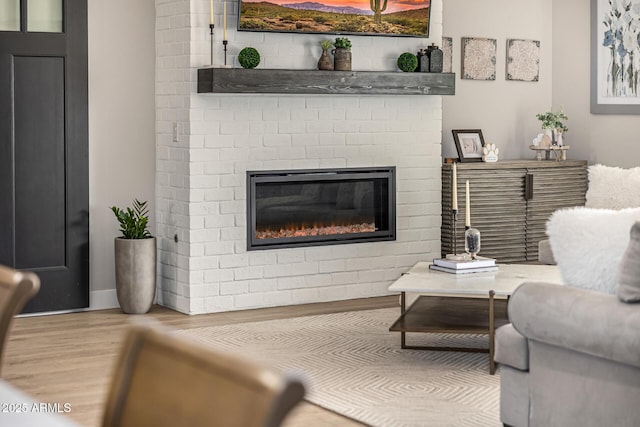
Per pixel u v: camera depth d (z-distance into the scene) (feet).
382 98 23.12
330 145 22.47
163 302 21.99
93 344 18.15
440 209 24.21
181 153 21.01
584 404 11.43
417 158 23.76
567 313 11.30
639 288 10.87
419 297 19.71
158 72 21.70
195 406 4.67
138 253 20.71
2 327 6.01
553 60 27.40
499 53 26.68
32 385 15.30
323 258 22.63
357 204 23.11
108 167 21.39
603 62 25.94
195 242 20.94
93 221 21.30
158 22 21.63
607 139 25.91
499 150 26.86
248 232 21.53
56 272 20.76
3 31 19.85
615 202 20.81
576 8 26.73
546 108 27.48
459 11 25.91
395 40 23.22
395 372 16.14
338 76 21.72
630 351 10.61
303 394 4.12
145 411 4.95
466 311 18.13
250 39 21.29
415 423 13.34
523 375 12.19
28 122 20.25
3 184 20.03
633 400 10.90
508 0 26.78
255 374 4.37
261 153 21.57
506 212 24.85
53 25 20.49
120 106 21.47
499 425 13.23
